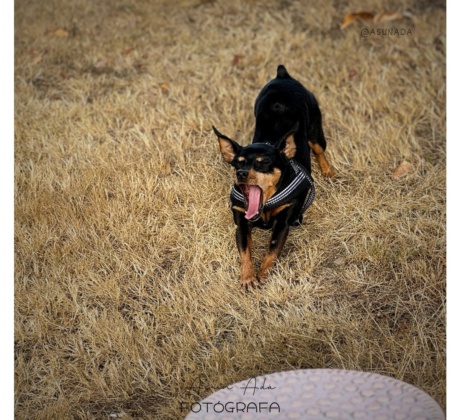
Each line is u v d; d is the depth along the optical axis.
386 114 2.25
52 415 1.53
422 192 1.97
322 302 1.72
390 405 1.30
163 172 2.10
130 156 2.15
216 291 1.75
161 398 1.56
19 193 2.07
